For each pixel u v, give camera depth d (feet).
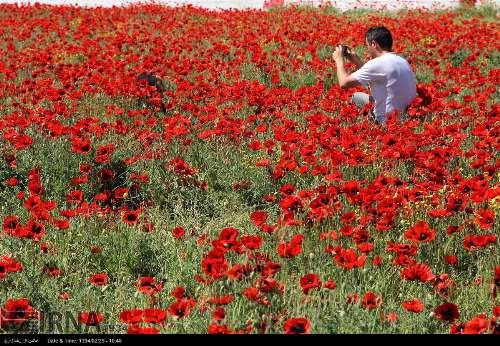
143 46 72.95
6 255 23.31
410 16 111.86
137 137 36.58
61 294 22.59
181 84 46.19
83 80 52.70
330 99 44.73
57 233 26.27
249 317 20.35
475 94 46.03
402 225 26.68
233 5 147.54
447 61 68.49
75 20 96.48
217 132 34.94
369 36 42.22
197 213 30.32
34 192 25.79
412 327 20.36
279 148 36.50
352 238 24.76
